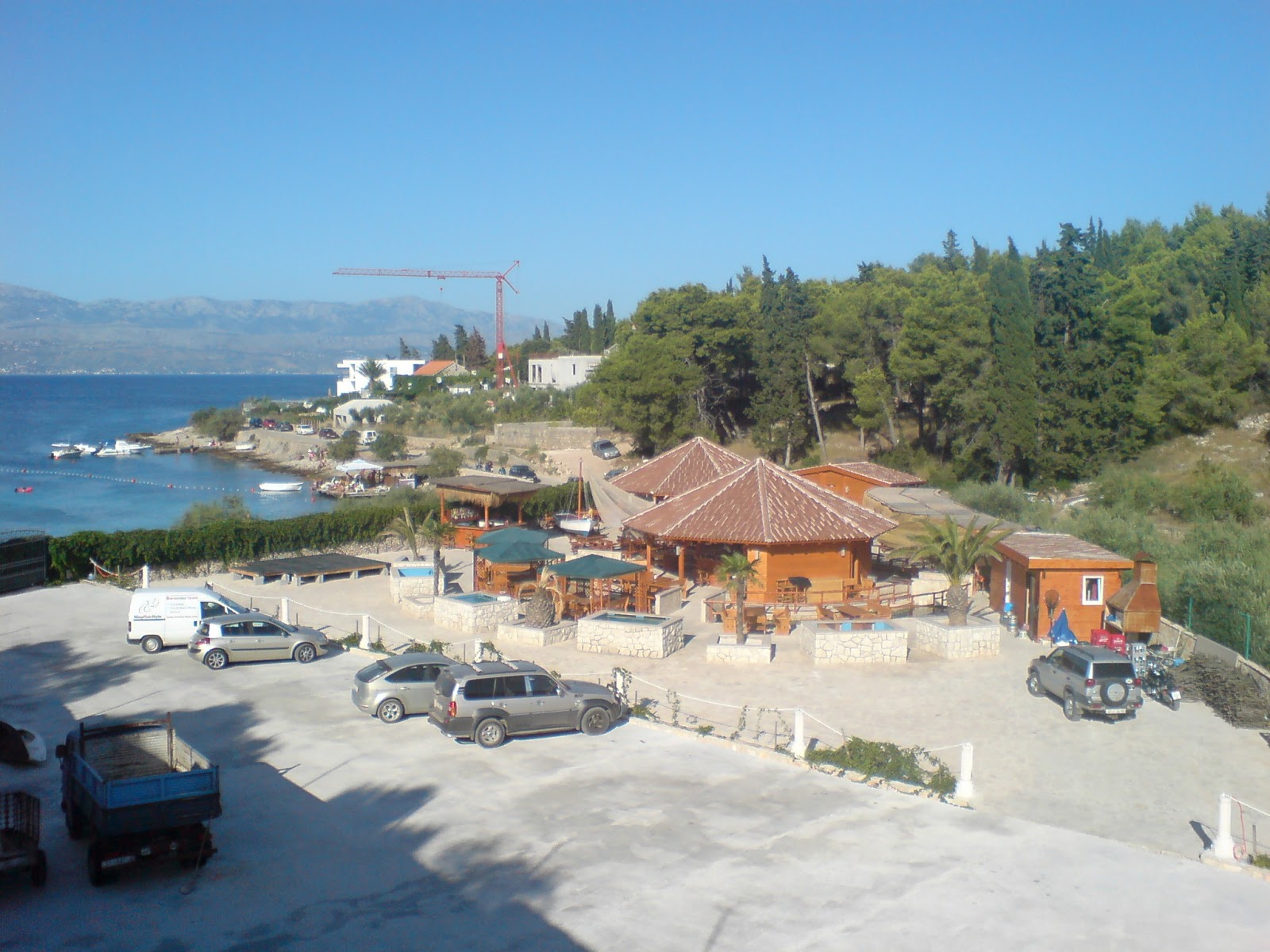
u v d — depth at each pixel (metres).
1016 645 31.05
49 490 97.56
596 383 92.81
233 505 64.44
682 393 84.19
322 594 39.38
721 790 18.50
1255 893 14.49
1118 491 62.62
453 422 121.12
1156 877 14.99
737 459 47.97
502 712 20.98
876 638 29.02
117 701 24.52
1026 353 66.88
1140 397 70.12
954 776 20.30
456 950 12.80
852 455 83.56
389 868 15.21
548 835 16.42
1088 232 117.00
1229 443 69.06
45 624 33.53
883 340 79.31
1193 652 28.25
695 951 12.72
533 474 86.44
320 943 12.93
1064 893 14.38
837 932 13.18
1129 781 20.36
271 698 24.83
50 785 18.98
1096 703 23.45
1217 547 42.44
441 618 34.06
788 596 35.97
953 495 58.62
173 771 16.52
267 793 18.38
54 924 13.38
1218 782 20.31
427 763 19.97
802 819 17.09
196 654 28.09
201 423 157.25
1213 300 82.88
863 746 20.19
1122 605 28.78
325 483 97.56
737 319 89.62
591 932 13.20
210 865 15.30
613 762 20.08
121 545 41.78
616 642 30.25
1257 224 97.19
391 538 49.88
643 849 15.84
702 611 36.25
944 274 83.12
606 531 51.00
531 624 32.69
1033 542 33.75
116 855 14.31
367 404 148.75
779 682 27.11
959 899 14.16
